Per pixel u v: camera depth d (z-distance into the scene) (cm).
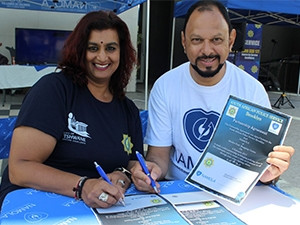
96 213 105
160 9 1044
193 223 102
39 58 738
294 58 1010
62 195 117
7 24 744
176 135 167
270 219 109
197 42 145
